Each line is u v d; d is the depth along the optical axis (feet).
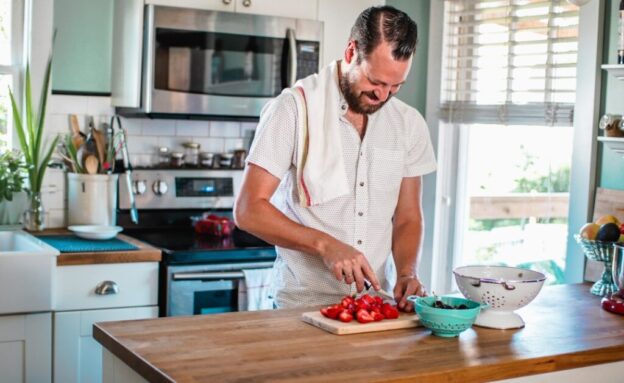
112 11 12.35
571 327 7.43
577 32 10.82
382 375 5.77
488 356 6.35
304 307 7.78
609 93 10.20
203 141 13.17
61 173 12.29
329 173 7.84
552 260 11.41
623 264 8.11
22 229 12.04
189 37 11.68
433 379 5.88
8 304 9.89
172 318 7.24
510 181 12.01
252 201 7.64
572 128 11.02
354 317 7.16
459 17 12.52
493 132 12.22
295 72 12.34
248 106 12.20
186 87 11.76
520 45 11.51
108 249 10.68
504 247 12.13
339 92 7.88
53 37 12.02
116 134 12.46
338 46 13.05
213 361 5.98
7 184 11.84
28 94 11.76
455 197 12.78
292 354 6.23
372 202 8.24
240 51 12.03
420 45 12.98
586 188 10.36
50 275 10.07
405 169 8.59
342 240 8.14
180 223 12.92
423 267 12.92
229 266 11.23
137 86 11.77
